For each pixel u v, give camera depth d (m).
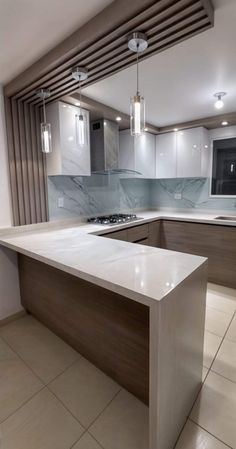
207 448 1.21
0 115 2.13
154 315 0.96
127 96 2.33
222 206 3.49
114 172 2.95
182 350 1.22
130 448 1.21
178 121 3.24
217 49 1.57
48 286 2.05
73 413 1.40
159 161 3.67
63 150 2.30
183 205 3.87
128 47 1.37
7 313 2.33
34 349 1.93
